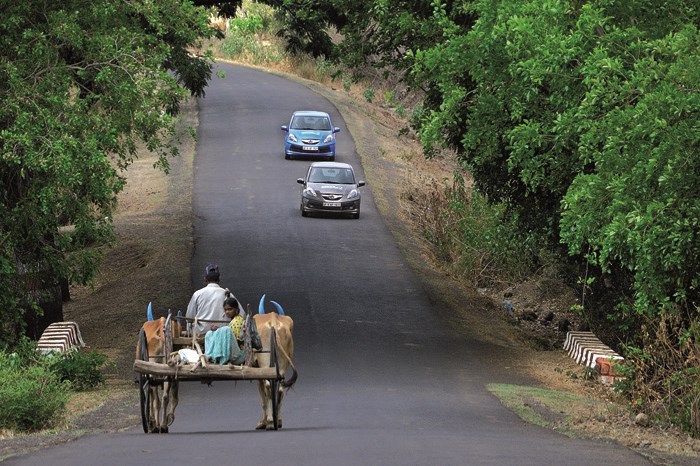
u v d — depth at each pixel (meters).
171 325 31.19
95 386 46.66
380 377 49.25
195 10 48.44
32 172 46.50
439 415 37.00
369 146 136.25
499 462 22.31
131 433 31.61
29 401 34.00
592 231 39.00
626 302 59.03
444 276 84.19
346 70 193.88
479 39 47.81
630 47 39.94
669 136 34.00
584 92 43.22
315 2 69.00
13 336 49.25
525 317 77.88
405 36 59.03
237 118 150.88
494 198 66.88
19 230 47.88
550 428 34.53
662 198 35.44
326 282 74.06
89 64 46.22
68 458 23.42
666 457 26.56
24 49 44.19
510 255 85.50
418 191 110.81
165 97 46.97
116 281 80.12
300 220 95.12
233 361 31.08
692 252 35.88
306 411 37.81
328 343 57.91
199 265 79.50
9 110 43.66
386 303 69.81
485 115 50.69
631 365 45.84
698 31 39.44
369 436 28.22
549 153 45.91
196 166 120.81
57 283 56.72
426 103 64.31
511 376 52.84
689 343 40.88
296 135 122.56
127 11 47.56
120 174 119.81
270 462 21.92
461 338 63.19
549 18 43.78
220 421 36.16
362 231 92.06
